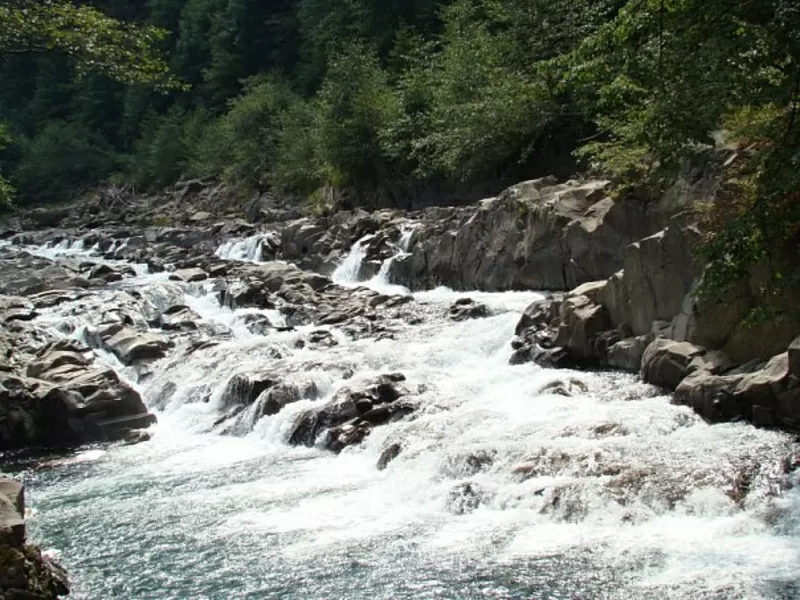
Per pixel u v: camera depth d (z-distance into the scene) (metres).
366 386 15.63
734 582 8.41
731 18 10.63
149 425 17.16
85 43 14.66
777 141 11.71
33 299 25.05
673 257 15.26
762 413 12.13
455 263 25.45
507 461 11.68
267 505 11.96
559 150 30.78
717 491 10.14
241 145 53.25
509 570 9.16
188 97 74.44
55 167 71.19
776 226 11.20
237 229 39.38
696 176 18.23
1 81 88.50
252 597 9.16
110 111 80.44
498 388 15.51
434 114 34.34
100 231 47.72
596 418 12.76
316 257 31.03
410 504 11.55
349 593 9.04
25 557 8.59
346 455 13.98
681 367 13.95
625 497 10.30
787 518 9.52
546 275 22.45
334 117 39.97
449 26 40.50
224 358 19.23
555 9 30.69
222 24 68.81
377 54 50.38
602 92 12.48
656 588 8.46
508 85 29.80
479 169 31.36
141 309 23.92
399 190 37.81
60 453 15.78
